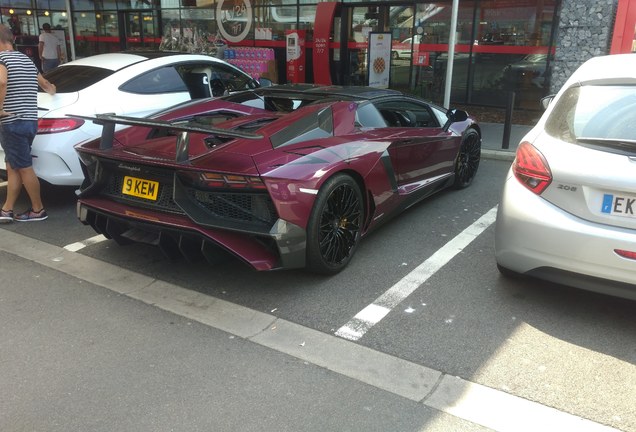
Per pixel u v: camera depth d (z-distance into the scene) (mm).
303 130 3812
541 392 2646
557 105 3520
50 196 5941
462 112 5520
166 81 5973
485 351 2992
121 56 6098
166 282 3852
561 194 3107
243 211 3355
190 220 3375
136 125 3385
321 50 12609
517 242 3262
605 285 3014
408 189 4785
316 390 2672
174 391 2658
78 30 18094
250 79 6988
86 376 2773
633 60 3646
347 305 3510
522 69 10945
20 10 18641
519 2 10609
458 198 5844
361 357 2949
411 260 4199
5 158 5008
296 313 3412
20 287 3768
